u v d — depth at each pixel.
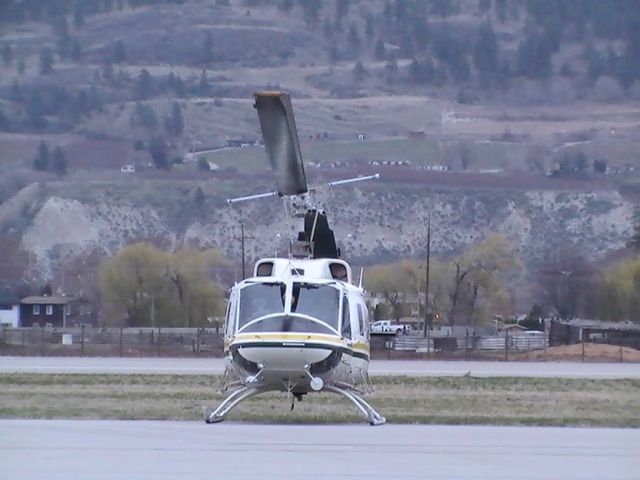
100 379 99.12
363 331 64.44
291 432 54.78
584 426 61.81
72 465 42.00
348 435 53.66
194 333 191.75
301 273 63.22
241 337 59.78
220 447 47.59
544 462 44.16
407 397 83.44
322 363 59.91
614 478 40.44
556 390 93.69
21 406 70.81
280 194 68.19
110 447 47.38
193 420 62.44
